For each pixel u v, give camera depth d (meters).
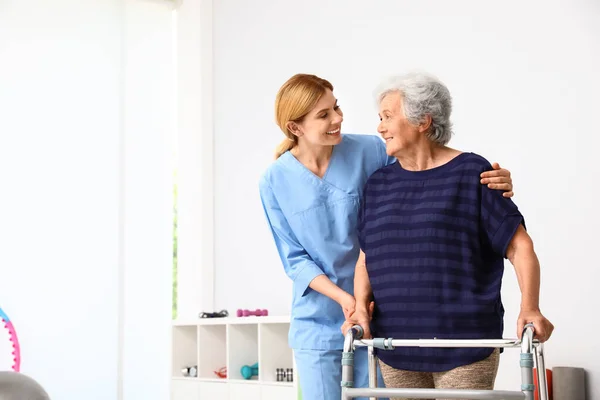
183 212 4.86
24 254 4.37
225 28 4.78
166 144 4.92
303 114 1.99
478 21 3.46
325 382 2.05
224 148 4.70
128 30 4.86
